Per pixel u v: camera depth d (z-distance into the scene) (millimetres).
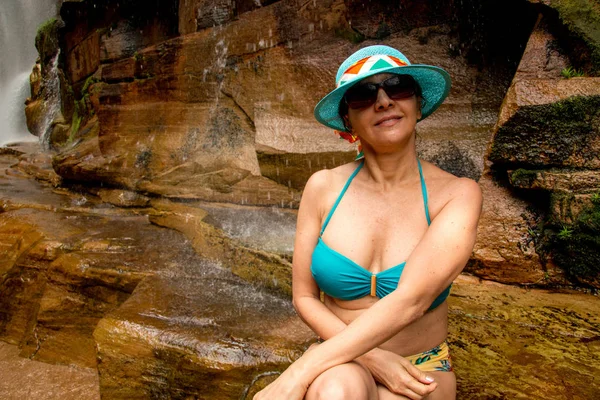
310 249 2119
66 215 6426
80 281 4586
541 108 3527
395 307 1760
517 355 2738
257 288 4129
